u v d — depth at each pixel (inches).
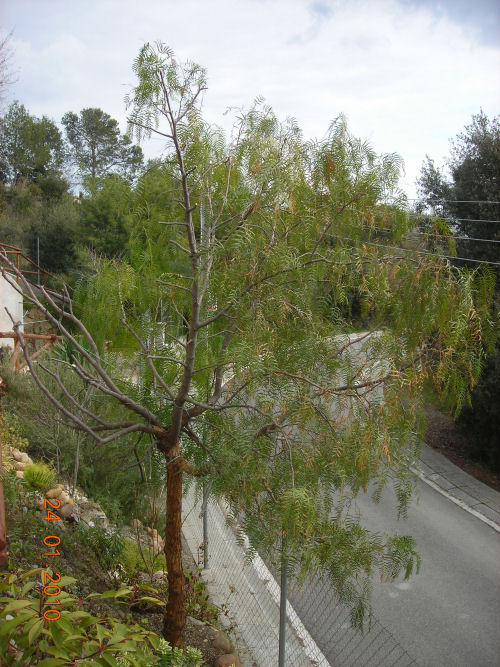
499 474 384.8
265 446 103.8
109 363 133.0
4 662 75.7
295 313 104.5
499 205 418.0
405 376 93.0
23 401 229.6
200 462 121.2
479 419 388.2
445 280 92.2
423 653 181.0
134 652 82.6
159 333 123.9
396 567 103.5
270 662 152.4
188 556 206.2
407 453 103.0
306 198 106.3
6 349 275.1
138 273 123.0
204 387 126.0
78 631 80.7
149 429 120.5
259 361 88.4
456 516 306.7
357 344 104.9
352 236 109.9
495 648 187.2
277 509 94.3
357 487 102.4
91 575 149.3
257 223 104.5
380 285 98.3
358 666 163.5
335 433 96.4
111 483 204.1
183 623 135.1
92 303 122.5
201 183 111.7
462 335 93.2
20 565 129.1
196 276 101.4
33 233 576.4
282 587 124.4
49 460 212.1
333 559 97.9
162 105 106.4
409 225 104.5
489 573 241.6
